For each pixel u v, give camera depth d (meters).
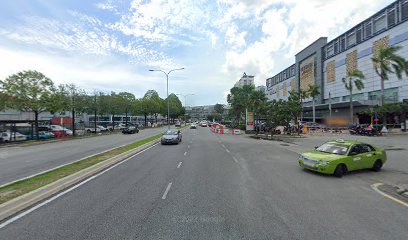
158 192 7.96
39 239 4.81
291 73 94.69
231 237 4.87
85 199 7.26
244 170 11.63
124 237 4.87
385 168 12.42
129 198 7.34
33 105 29.50
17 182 8.83
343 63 63.16
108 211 6.28
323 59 72.62
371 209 6.50
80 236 4.93
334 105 59.22
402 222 5.65
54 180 9.07
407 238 4.88
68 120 45.00
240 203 6.90
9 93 28.22
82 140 31.48
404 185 8.91
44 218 5.84
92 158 14.54
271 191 8.12
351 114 48.34
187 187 8.57
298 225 5.45
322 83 72.81
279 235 4.96
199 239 4.79
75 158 15.72
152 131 55.34
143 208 6.49
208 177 10.13
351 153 11.07
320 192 8.06
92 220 5.71
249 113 45.09
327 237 4.89
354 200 7.26
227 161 14.26
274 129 37.91
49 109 31.92
